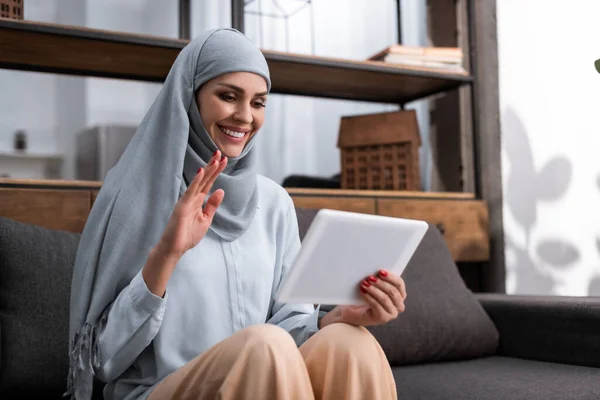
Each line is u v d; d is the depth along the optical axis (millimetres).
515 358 1999
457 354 1956
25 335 1474
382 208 2412
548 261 2529
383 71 2484
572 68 2432
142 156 1302
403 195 2486
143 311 1133
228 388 1014
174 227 1083
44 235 1600
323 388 1125
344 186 2764
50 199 1862
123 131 3768
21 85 5145
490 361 1941
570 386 1549
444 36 2957
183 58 1354
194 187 1075
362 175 2729
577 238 2418
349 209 2340
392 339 1854
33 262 1531
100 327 1204
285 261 1498
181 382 1086
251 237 1419
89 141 3846
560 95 2482
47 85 5230
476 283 2816
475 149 2707
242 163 1431
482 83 2816
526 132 2625
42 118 5207
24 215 1827
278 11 3742
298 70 2459
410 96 2949
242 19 2318
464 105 2865
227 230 1370
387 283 1210
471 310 2008
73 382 1228
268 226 1487
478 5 2840
